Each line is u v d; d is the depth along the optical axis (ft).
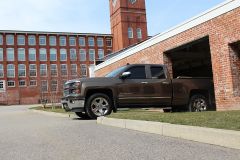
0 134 29.19
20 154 19.66
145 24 264.93
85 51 255.91
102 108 39.68
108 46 265.13
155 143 21.24
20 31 238.89
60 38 249.96
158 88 40.47
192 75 76.79
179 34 48.85
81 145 21.65
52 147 21.39
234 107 39.19
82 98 38.93
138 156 17.75
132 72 40.37
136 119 29.94
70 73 249.34
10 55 236.02
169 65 53.36
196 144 20.22
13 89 234.38
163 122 26.13
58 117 50.80
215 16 41.47
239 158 16.29
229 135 18.86
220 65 41.09
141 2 265.13
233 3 38.52
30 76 239.30
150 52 57.31
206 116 27.37
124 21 258.16
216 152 17.80
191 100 42.14
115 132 26.96
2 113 83.61
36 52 242.37
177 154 17.79
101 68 81.61
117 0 262.26
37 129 31.60
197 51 60.85
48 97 240.94
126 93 39.60
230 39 39.24
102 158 17.69
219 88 41.47
